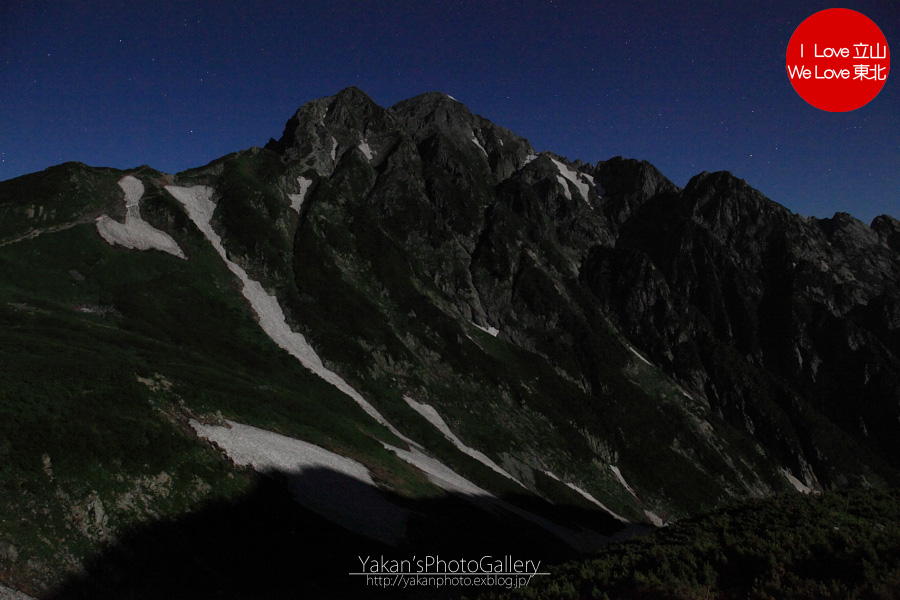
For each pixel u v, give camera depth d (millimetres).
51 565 23797
